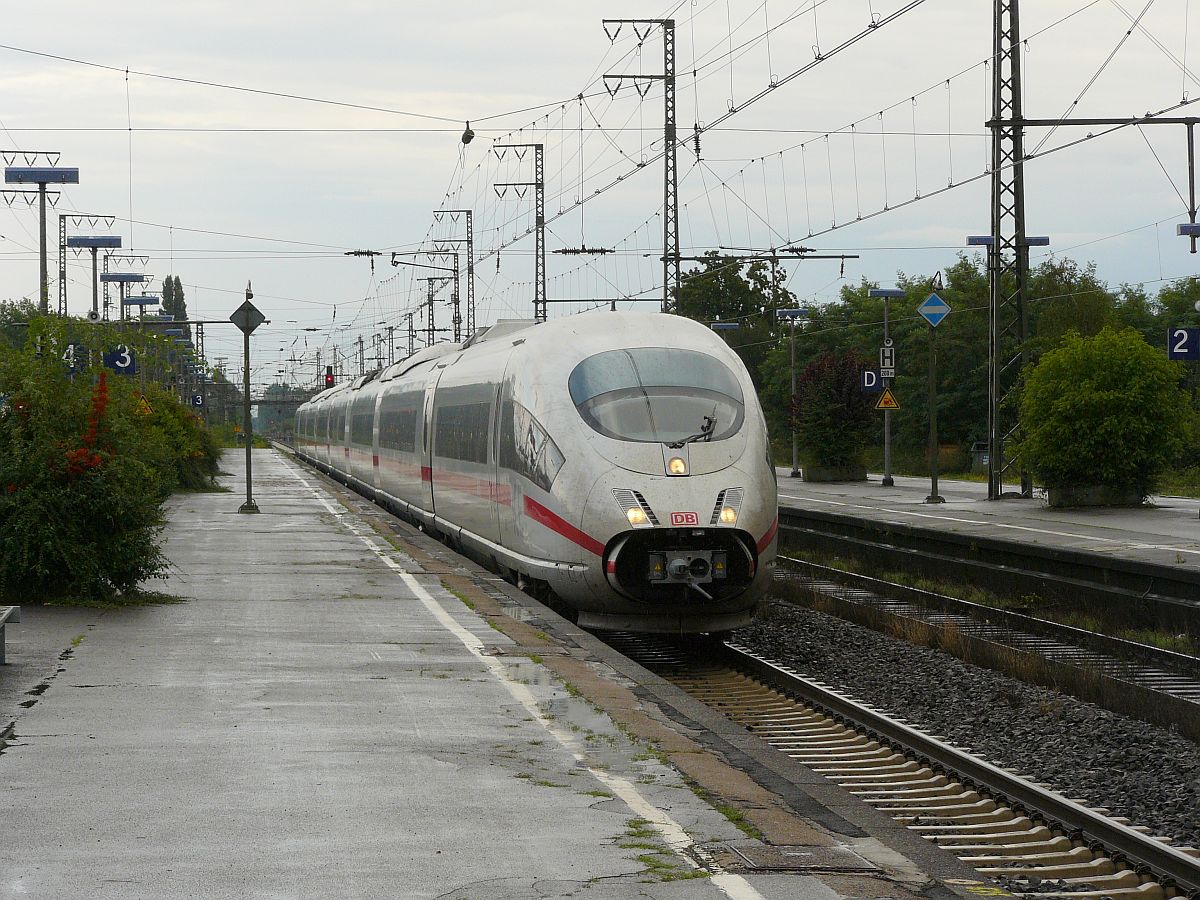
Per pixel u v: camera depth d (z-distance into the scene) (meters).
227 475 64.69
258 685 13.21
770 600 26.70
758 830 8.69
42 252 53.19
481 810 9.02
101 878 7.59
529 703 12.52
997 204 43.97
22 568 18.14
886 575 30.62
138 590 19.70
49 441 18.41
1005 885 9.56
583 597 18.67
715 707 16.55
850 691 17.91
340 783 9.65
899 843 8.91
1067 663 18.36
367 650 15.27
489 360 25.16
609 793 9.50
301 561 24.62
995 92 43.22
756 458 18.69
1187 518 34.81
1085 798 12.35
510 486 21.53
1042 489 41.06
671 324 20.89
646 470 18.23
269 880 7.57
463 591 20.45
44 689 12.92
